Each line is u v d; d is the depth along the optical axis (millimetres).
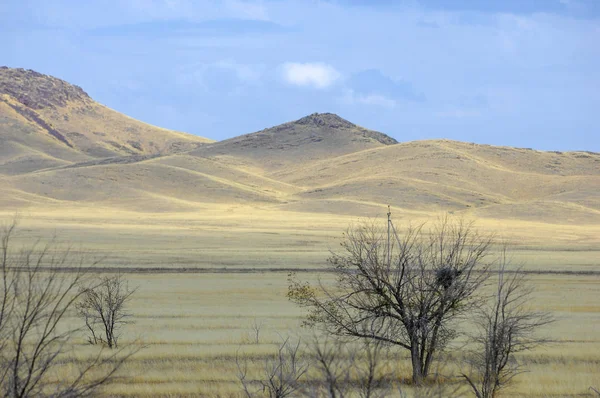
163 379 57000
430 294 56906
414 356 55219
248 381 55344
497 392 53469
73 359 63344
